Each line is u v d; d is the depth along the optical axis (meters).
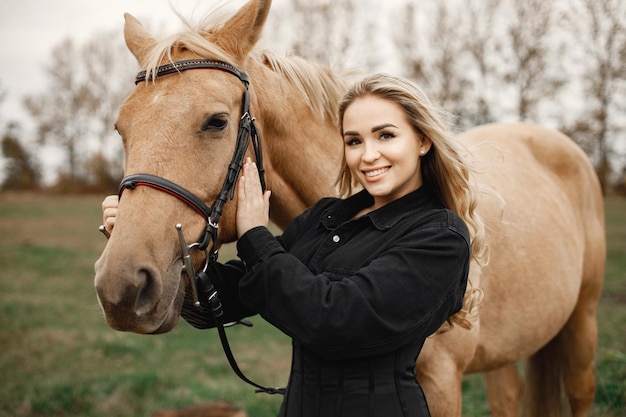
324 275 1.54
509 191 2.74
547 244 2.81
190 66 1.74
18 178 41.19
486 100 18.64
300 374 1.54
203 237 1.66
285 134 2.14
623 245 11.80
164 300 1.53
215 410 3.64
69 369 5.25
